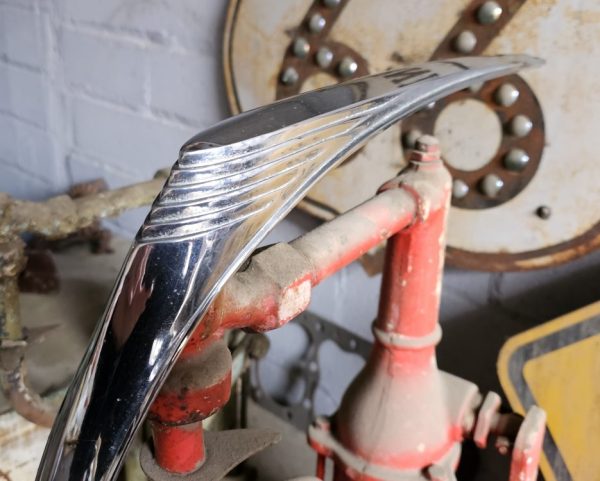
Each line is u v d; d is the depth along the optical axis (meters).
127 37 0.88
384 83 0.33
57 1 0.95
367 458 0.46
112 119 0.95
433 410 0.46
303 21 0.67
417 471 0.45
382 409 0.46
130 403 0.23
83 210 0.52
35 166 1.11
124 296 0.24
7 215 0.49
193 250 0.23
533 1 0.53
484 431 0.48
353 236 0.36
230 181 0.24
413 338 0.45
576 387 0.54
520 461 0.47
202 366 0.30
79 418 0.24
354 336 0.77
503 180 0.58
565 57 0.52
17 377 0.49
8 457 0.53
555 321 0.54
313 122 0.27
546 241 0.57
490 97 0.57
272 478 0.75
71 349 0.61
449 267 0.67
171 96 0.86
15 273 0.49
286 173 0.25
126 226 0.96
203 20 0.79
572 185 0.54
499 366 0.58
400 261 0.43
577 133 0.53
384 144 0.64
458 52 0.58
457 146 0.60
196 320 0.24
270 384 0.89
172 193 0.23
